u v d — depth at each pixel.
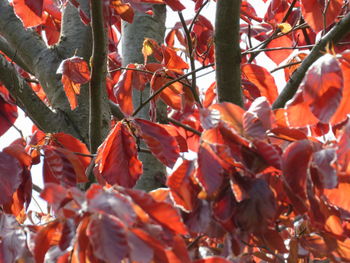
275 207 1.01
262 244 1.07
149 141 1.19
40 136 1.30
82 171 1.22
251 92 1.44
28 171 1.22
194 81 1.46
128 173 1.19
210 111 1.04
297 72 1.34
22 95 1.50
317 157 1.00
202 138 1.02
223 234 1.04
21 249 1.04
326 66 0.98
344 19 1.32
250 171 1.00
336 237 1.06
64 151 1.22
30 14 1.39
